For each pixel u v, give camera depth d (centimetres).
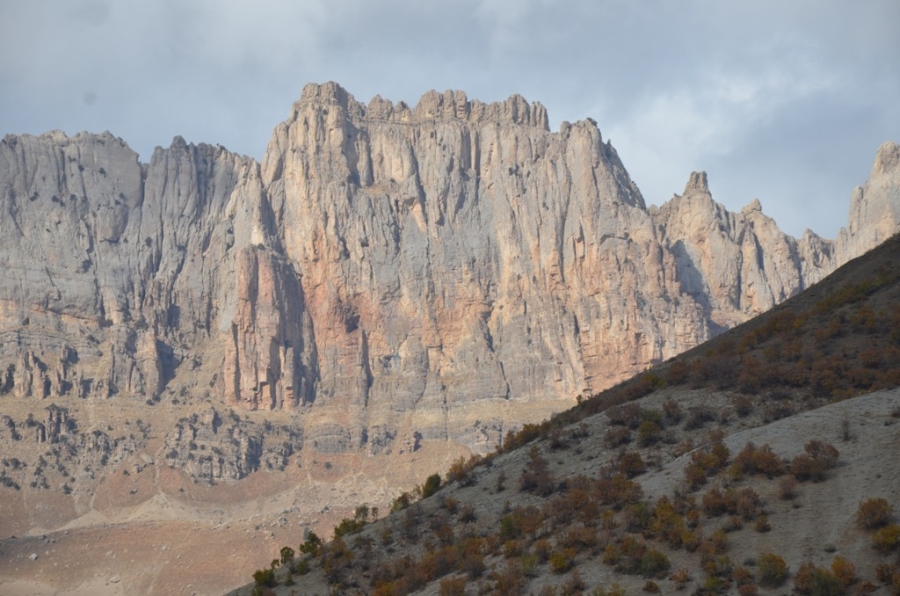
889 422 11838
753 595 10000
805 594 9881
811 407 13975
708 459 12262
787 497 11144
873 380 14225
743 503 11138
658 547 11169
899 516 10300
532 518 12850
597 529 11912
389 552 14312
